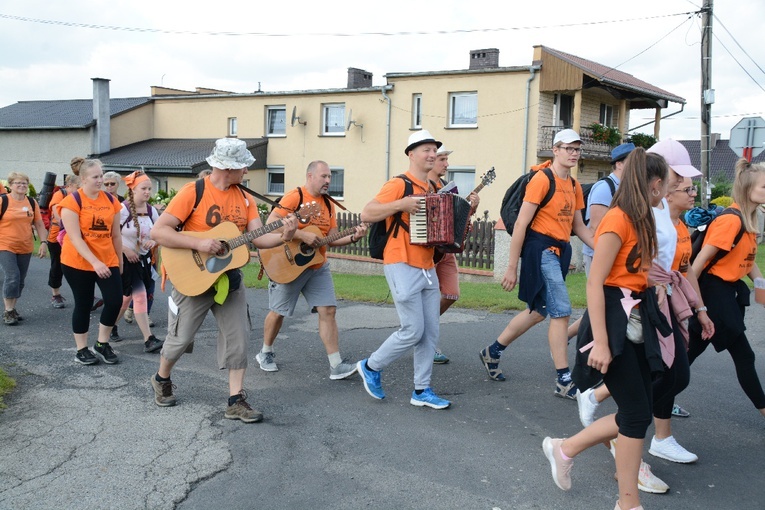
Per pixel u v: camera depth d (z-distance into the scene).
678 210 4.34
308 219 5.59
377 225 5.29
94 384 5.84
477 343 7.51
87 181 6.16
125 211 7.12
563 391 5.65
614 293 3.53
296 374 6.31
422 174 5.32
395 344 5.32
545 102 25.09
